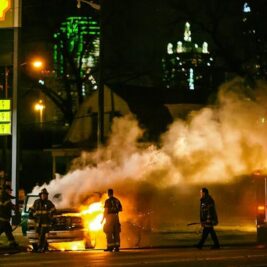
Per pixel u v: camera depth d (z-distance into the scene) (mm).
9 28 56062
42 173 108125
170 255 34406
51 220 38344
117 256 33969
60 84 106438
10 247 40312
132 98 87625
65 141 94188
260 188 42875
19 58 59094
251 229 56344
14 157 59125
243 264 29641
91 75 101750
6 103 59250
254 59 80312
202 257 33125
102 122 59875
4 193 40562
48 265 29516
